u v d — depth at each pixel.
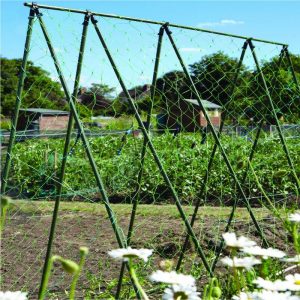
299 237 2.63
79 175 10.70
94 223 7.08
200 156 10.30
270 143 10.48
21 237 6.37
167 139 10.84
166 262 2.40
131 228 3.85
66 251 5.78
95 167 3.37
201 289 4.25
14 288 4.64
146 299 2.02
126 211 7.64
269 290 2.04
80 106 4.90
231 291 3.62
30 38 3.36
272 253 2.11
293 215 2.44
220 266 4.79
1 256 5.59
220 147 4.20
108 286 4.42
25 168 11.19
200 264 4.81
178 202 3.74
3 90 43.59
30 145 12.45
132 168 10.39
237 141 10.19
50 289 4.60
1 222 2.21
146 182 10.30
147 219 7.15
